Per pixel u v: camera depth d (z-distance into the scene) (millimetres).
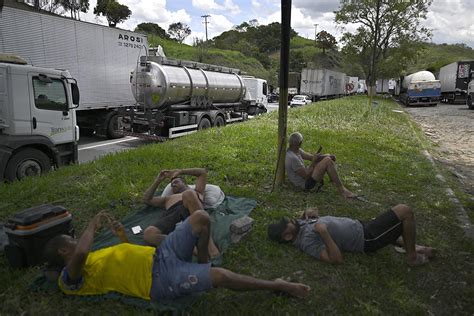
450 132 16859
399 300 3381
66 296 3223
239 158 8234
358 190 6406
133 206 5246
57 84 8102
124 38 14859
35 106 7676
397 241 4203
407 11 41219
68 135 8422
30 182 6410
